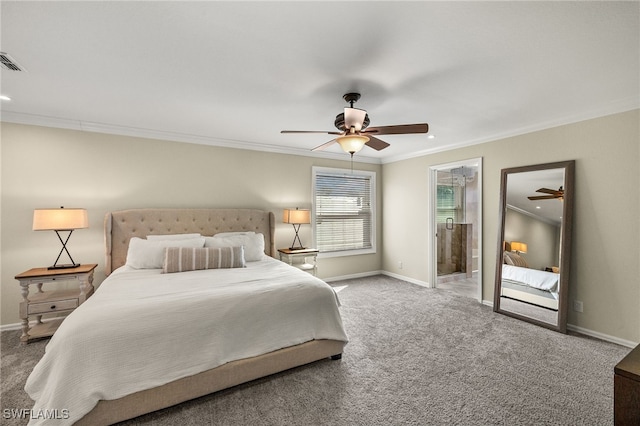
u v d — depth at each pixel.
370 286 4.68
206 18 1.47
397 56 1.84
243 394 1.91
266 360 2.01
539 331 2.92
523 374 2.13
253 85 2.28
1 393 1.90
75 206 3.18
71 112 2.90
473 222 5.93
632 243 2.58
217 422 1.66
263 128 3.49
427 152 4.64
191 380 1.75
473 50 1.77
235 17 1.46
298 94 2.45
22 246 2.96
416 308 3.62
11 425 1.63
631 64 1.93
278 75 2.11
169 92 2.41
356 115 2.13
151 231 3.49
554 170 3.07
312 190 4.85
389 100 2.57
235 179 4.18
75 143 3.19
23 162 2.96
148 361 1.64
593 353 2.45
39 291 2.90
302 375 2.13
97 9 1.39
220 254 3.05
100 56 1.84
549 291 3.03
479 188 3.87
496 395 1.89
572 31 1.58
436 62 1.92
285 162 4.60
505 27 1.54
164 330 1.71
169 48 1.75
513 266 3.38
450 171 5.80
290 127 3.45
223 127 3.44
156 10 1.40
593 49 1.75
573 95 2.45
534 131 3.28
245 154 4.26
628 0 1.33
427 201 4.67
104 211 3.33
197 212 3.78
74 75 2.10
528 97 2.50
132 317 1.69
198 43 1.70
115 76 2.12
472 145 3.97
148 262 3.00
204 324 1.83
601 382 2.03
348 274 5.23
